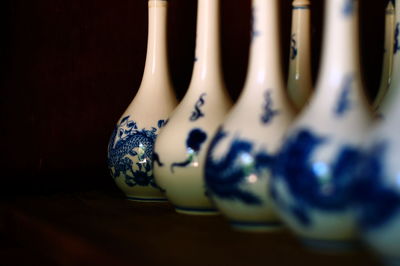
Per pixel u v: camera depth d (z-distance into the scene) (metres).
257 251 0.60
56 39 0.96
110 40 0.99
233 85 1.04
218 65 0.77
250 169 0.65
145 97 0.87
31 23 0.95
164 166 0.76
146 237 0.65
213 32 0.77
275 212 0.63
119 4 1.00
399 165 0.52
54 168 0.96
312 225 0.59
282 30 0.99
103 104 0.99
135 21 1.01
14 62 0.94
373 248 0.54
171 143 0.75
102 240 0.64
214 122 0.75
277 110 0.66
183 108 0.77
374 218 0.53
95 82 0.98
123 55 1.00
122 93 1.00
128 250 0.61
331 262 0.57
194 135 0.74
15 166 0.94
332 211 0.58
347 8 0.60
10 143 0.94
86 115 0.98
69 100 0.97
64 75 0.97
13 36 0.94
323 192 0.58
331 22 0.60
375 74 0.94
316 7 0.96
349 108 0.59
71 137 0.97
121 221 0.73
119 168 0.85
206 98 0.76
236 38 1.04
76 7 0.97
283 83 0.68
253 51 0.68
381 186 0.52
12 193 0.94
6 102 0.94
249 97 0.68
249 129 0.66
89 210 0.79
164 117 0.85
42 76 0.96
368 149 0.54
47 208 0.81
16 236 0.80
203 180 0.73
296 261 0.57
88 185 0.98
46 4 0.96
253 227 0.67
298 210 0.59
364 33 0.93
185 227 0.70
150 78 0.87
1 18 0.93
